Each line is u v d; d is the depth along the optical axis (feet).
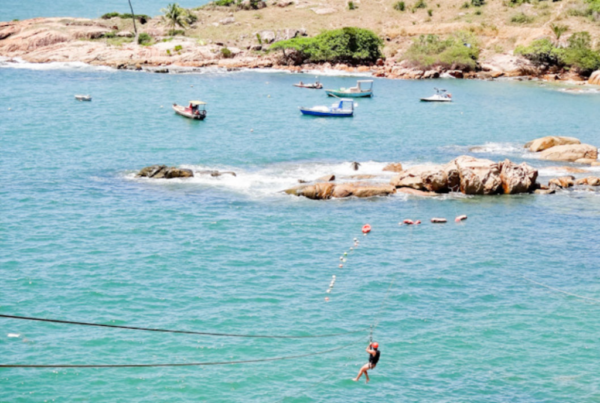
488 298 188.24
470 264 210.18
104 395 140.05
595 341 166.81
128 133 373.40
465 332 169.17
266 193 273.33
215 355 155.22
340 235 231.30
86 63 647.56
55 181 280.51
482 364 155.63
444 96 519.19
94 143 347.77
